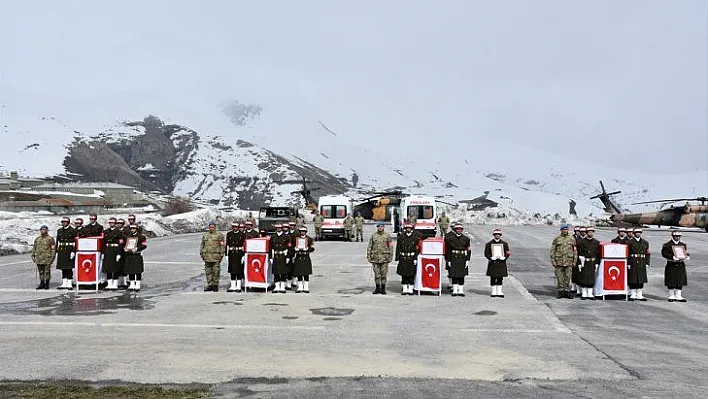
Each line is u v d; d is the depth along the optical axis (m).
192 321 13.46
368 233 52.41
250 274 18.30
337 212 42.72
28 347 10.79
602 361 10.05
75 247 18.38
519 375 9.18
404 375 9.13
